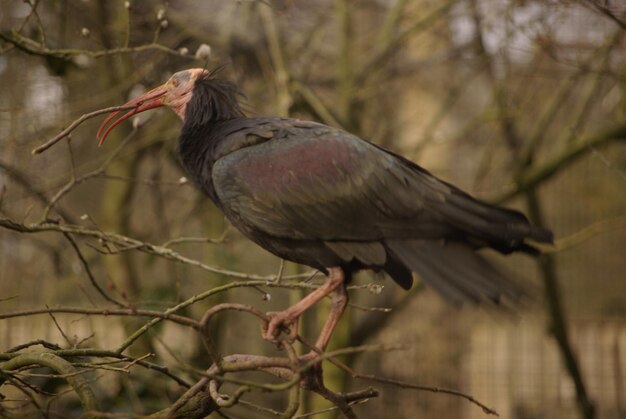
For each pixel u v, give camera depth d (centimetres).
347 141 737
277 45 1300
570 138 1447
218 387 641
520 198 1817
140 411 1126
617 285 1962
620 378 1841
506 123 1560
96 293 1464
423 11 1691
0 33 895
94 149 1487
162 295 1330
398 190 713
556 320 1554
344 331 1381
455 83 1847
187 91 866
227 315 1569
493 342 1852
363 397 665
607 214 1950
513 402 1841
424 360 1845
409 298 1517
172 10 1343
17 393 1067
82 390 608
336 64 1603
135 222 1673
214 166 759
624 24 961
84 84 1409
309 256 741
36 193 1137
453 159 1980
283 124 764
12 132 1235
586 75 1484
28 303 1454
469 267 688
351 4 1616
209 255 1477
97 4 1337
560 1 1066
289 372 664
